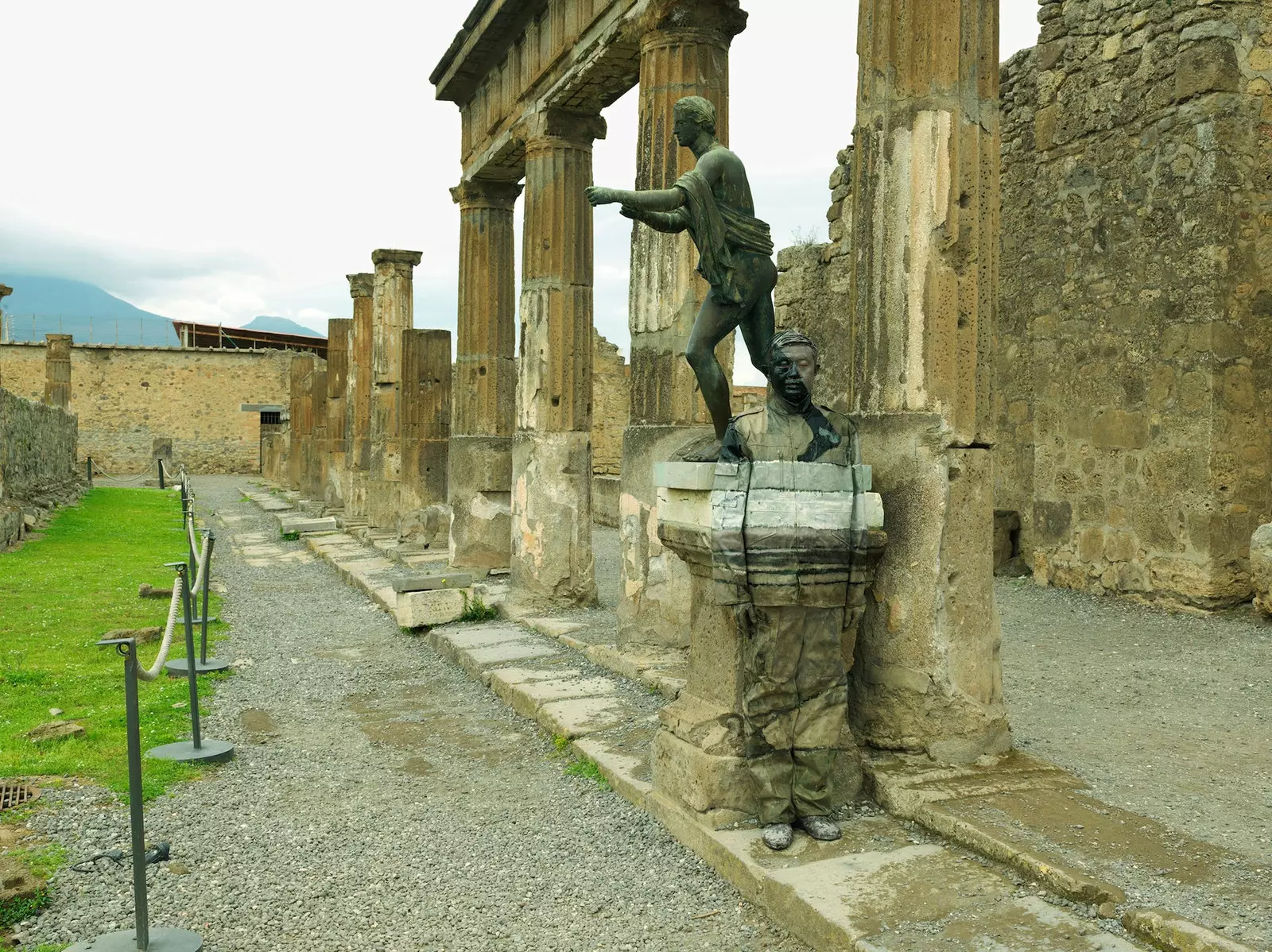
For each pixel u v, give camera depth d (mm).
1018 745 4977
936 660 4355
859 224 4672
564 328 9547
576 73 8555
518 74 10273
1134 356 9055
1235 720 5457
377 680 7738
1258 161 8406
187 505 14180
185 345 49344
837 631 4074
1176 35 8625
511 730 6301
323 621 10258
